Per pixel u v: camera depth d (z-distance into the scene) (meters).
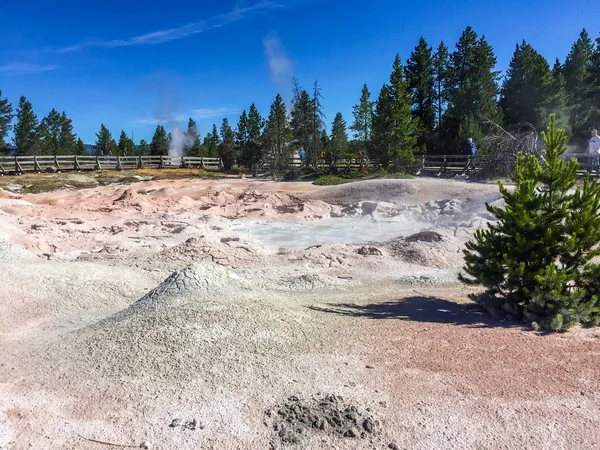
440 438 3.92
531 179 7.27
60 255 12.23
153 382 4.84
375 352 5.56
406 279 9.84
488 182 23.53
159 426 4.12
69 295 8.14
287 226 17.52
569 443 3.82
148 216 19.23
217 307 6.53
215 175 37.47
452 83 43.34
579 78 42.88
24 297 7.82
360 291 9.02
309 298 8.30
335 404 4.34
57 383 4.91
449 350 5.60
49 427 4.12
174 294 6.99
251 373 4.99
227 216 19.55
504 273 7.12
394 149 31.19
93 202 22.22
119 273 9.68
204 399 4.51
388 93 31.81
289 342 5.78
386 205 19.44
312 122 38.53
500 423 4.10
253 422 4.16
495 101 39.12
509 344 5.77
